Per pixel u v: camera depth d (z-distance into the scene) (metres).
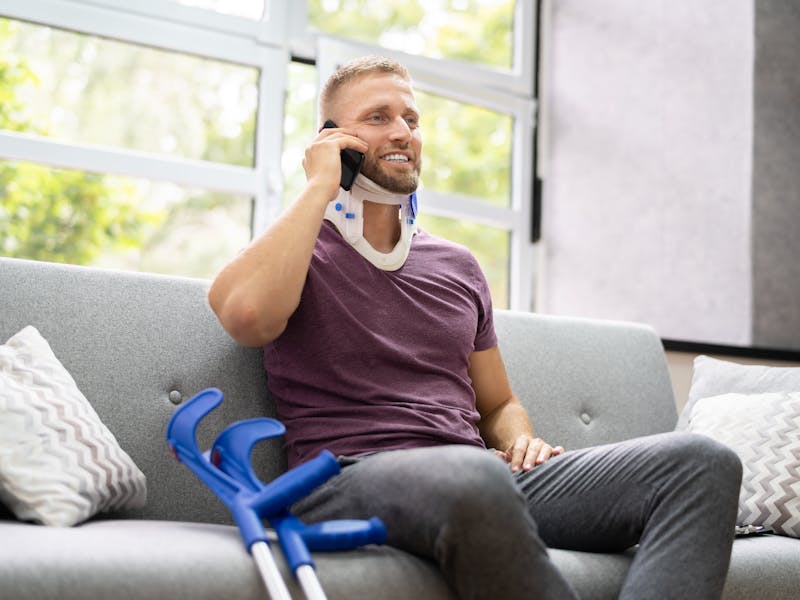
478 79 3.57
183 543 1.32
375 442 1.66
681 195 3.44
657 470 1.55
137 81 2.83
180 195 2.88
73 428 1.58
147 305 1.89
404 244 1.89
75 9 2.71
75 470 1.54
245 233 3.00
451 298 1.90
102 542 1.28
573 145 3.70
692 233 3.42
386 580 1.35
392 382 1.76
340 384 1.75
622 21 3.64
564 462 1.72
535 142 3.73
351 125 1.89
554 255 3.68
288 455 1.80
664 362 2.58
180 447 1.45
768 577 1.74
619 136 3.59
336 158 1.79
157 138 2.85
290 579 1.30
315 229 1.71
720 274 3.36
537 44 3.79
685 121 3.46
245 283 1.63
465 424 1.78
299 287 1.67
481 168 3.54
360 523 1.38
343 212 1.85
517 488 1.38
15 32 2.64
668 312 3.43
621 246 3.54
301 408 1.77
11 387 1.58
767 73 3.37
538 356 2.35
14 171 2.62
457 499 1.32
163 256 2.85
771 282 3.34
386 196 1.89
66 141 2.70
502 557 1.31
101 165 2.72
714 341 3.36
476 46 3.62
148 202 2.83
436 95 3.43
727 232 3.36
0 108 2.62
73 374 1.77
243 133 3.01
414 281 1.88
